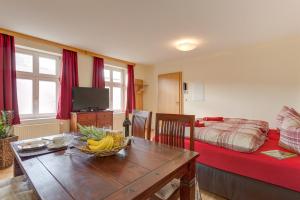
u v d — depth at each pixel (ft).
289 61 11.57
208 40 11.64
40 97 12.31
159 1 7.13
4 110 9.78
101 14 8.18
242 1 7.11
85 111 13.32
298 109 11.28
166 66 18.56
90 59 14.66
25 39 10.84
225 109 14.48
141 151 4.29
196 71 16.25
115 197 2.37
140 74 19.56
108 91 15.34
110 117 14.70
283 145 6.10
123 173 3.09
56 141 4.84
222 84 14.62
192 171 4.01
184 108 17.11
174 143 5.52
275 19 8.66
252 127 7.37
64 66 12.69
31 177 2.94
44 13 8.07
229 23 9.11
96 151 3.66
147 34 10.61
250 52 13.14
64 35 10.76
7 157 8.64
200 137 6.85
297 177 4.52
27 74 11.62
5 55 9.99
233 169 5.60
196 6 7.48
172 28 9.72
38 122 11.60
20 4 7.30
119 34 10.59
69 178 2.90
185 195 3.98
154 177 2.95
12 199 3.58
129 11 7.91
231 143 5.98
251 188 5.20
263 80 12.62
